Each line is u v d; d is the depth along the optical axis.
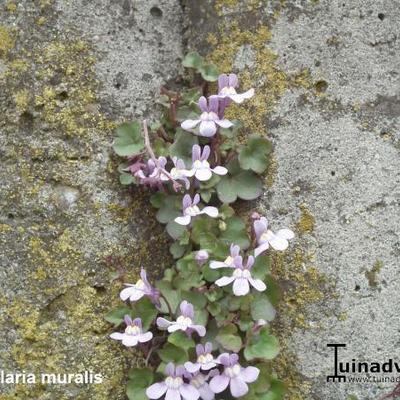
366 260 0.18
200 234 0.18
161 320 0.17
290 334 0.18
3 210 0.18
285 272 0.18
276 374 0.18
